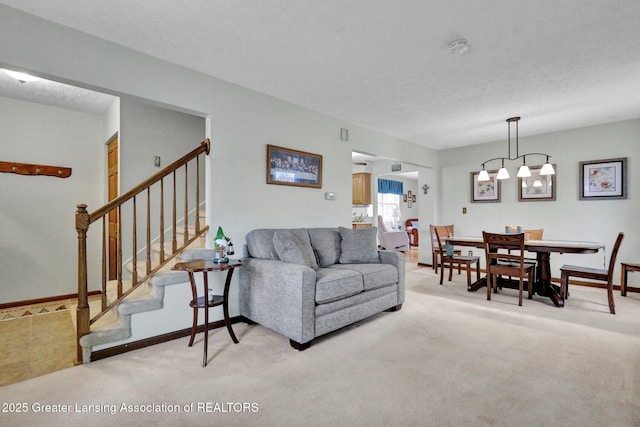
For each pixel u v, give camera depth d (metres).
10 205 3.82
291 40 2.40
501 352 2.43
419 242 6.61
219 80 3.06
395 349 2.50
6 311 3.61
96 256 4.32
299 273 2.48
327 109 3.94
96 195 4.39
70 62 2.23
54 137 4.11
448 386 1.96
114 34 2.32
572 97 3.53
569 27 2.20
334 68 2.86
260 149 3.41
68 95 3.69
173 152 3.87
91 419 1.66
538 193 5.15
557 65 2.77
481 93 3.43
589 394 1.86
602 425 1.59
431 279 5.15
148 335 2.59
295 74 2.98
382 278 3.24
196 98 2.90
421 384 1.98
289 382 2.02
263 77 3.04
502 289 4.46
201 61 2.73
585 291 4.32
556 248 3.57
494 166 5.66
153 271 2.71
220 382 2.03
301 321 2.46
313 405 1.78
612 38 2.33
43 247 4.01
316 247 3.48
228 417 1.68
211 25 2.21
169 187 3.83
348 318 2.86
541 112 4.05
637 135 4.32
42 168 3.99
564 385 1.96
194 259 2.89
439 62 2.73
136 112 3.62
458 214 6.11
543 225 5.11
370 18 2.12
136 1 1.95
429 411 1.72
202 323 2.87
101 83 2.37
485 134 5.16
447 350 2.47
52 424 1.62
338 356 2.38
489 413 1.69
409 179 11.66
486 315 3.31
